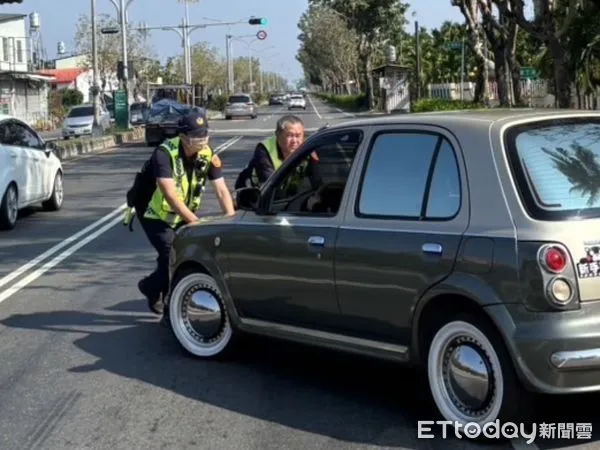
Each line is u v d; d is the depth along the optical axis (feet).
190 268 25.53
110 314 31.42
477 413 19.06
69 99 259.39
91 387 23.68
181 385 23.66
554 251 17.47
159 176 26.43
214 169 27.22
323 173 22.09
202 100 228.02
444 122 19.80
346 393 22.80
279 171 23.24
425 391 21.43
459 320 18.99
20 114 203.21
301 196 22.56
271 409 21.76
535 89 110.52
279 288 22.61
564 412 20.59
